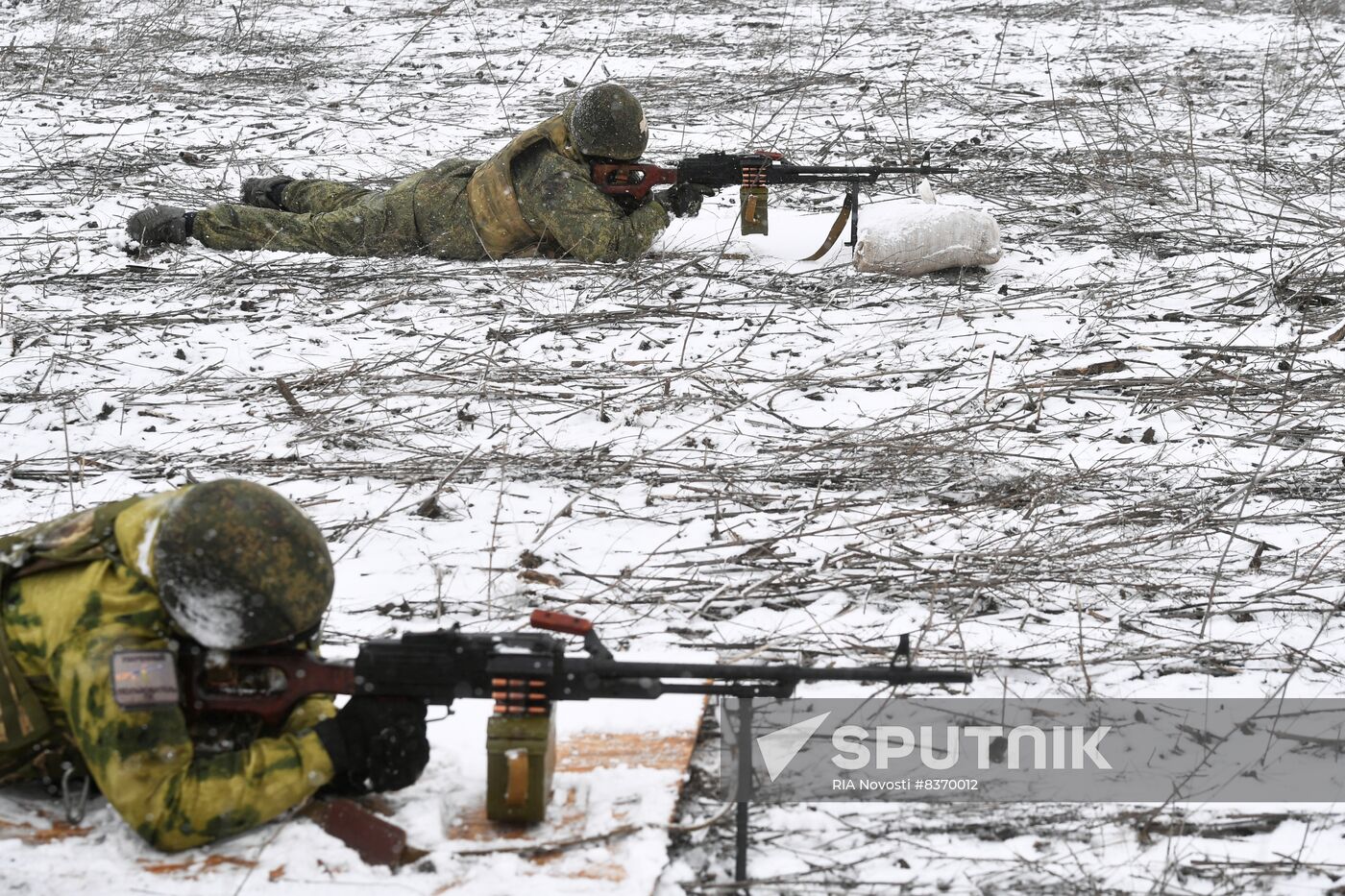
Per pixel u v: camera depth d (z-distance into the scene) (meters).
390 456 11.88
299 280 16.59
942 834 7.21
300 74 28.45
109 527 6.80
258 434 12.31
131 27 31.19
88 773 7.08
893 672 6.62
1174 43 31.38
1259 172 21.67
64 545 6.81
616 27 32.38
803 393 13.41
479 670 6.82
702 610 9.37
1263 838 7.20
